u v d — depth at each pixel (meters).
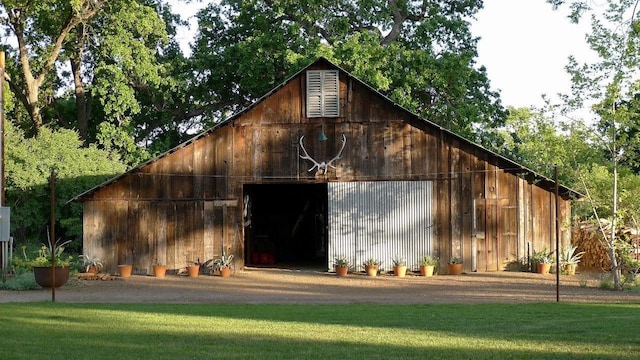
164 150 35.53
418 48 36.06
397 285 21.48
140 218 24.77
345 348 10.23
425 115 33.44
